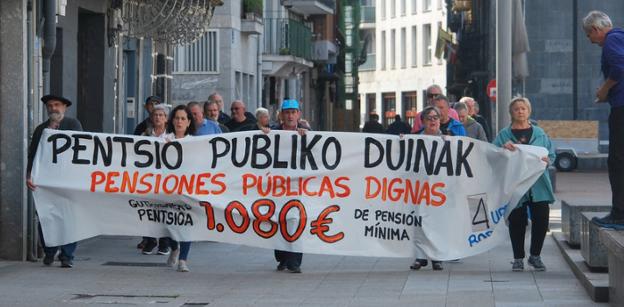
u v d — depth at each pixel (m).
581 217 16.06
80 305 13.33
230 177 16.36
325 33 63.81
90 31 24.94
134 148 16.38
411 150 16.36
